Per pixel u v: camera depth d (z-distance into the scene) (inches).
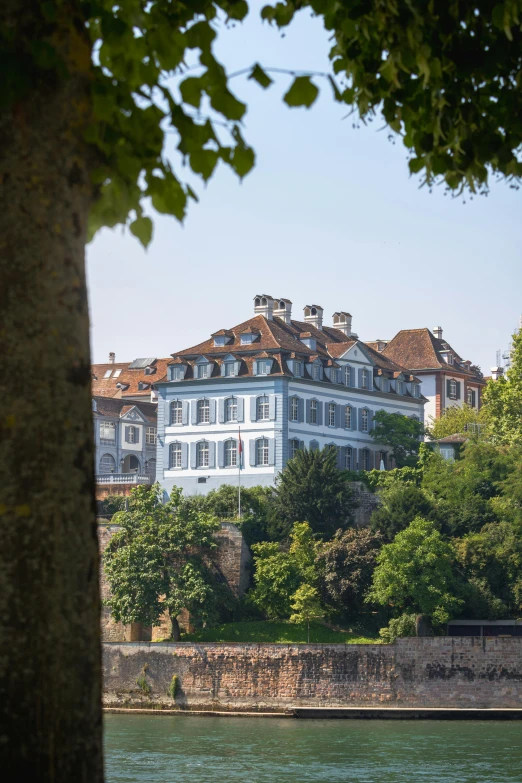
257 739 2447.1
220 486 4131.4
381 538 3469.5
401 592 3257.9
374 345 6353.3
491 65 454.9
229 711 3142.2
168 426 4507.9
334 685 3088.1
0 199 288.7
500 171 488.4
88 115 304.3
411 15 433.7
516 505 3666.3
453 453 4547.2
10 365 282.5
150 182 352.2
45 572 278.7
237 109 327.3
